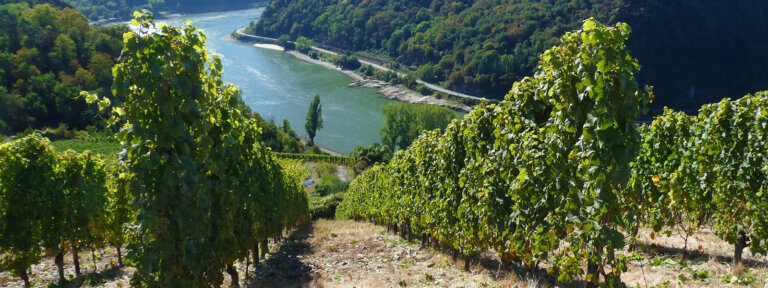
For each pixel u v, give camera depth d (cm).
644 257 959
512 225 788
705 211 944
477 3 12644
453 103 9019
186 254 577
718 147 884
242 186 909
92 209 1164
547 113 701
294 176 2302
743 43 9350
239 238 894
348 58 11981
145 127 530
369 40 14025
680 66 8838
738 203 863
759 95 866
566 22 9850
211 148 615
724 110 886
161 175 540
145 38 514
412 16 14100
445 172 1066
